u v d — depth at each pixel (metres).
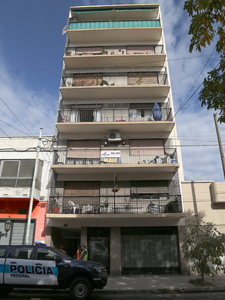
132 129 16.73
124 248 14.32
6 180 14.69
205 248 10.07
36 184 14.83
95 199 15.53
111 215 13.62
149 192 15.59
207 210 14.75
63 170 15.52
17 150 16.14
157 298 8.23
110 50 19.86
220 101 6.79
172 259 14.11
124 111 17.75
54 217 13.67
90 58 18.44
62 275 7.63
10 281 7.54
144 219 14.30
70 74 19.00
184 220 14.55
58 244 15.94
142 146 16.83
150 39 19.98
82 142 17.03
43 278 7.59
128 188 15.63
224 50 5.65
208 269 10.12
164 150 16.67
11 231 14.66
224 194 14.52
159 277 12.88
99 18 21.19
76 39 20.02
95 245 14.48
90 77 19.02
